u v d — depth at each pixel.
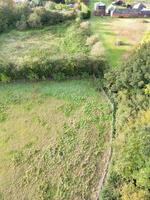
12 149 57.97
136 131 50.59
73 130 60.66
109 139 58.47
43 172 53.84
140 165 46.56
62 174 53.34
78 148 57.31
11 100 67.44
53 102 66.69
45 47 80.19
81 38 81.62
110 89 66.00
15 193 51.38
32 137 59.88
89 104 65.69
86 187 51.34
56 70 71.38
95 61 70.62
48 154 56.62
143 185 45.00
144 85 60.41
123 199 44.91
